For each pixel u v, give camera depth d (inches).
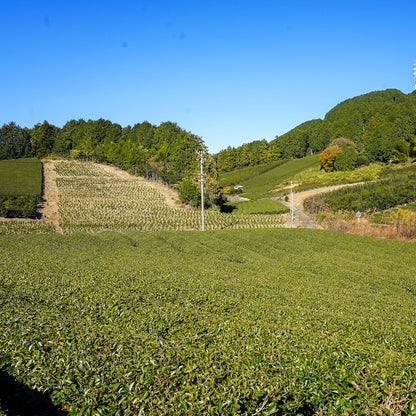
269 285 677.9
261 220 2352.4
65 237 1327.5
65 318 407.8
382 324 472.4
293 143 5196.9
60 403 252.5
